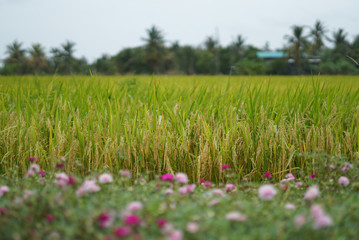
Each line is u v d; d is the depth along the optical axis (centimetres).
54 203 243
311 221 219
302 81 685
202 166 411
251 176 434
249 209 237
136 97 582
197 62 7544
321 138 437
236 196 298
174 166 429
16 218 235
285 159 441
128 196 261
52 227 214
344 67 4356
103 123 482
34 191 270
